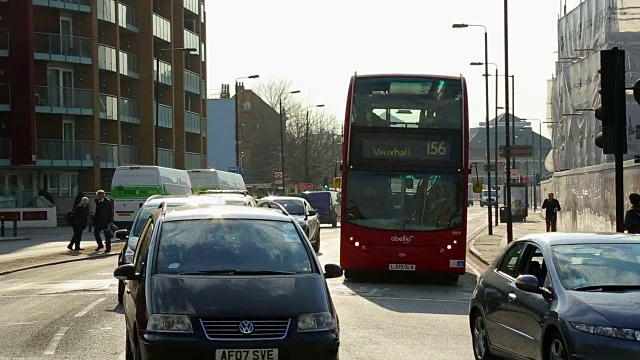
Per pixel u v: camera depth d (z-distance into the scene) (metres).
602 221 32.22
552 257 8.88
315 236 32.97
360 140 20.14
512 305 9.11
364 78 20.27
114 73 57.94
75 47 54.09
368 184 20.16
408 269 19.97
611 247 9.04
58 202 55.16
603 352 7.39
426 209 20.00
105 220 32.38
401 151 20.03
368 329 13.05
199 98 74.12
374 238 20.03
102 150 56.22
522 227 52.66
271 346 7.41
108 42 57.78
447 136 19.98
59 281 21.17
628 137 37.22
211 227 9.05
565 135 49.72
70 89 53.88
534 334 8.48
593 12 43.50
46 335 12.20
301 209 32.59
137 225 17.59
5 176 53.47
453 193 20.00
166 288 7.93
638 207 16.33
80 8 54.25
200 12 75.25
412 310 15.60
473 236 44.22
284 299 7.84
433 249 19.92
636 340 7.32
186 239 8.83
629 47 39.47
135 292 8.43
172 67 66.50
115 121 58.06
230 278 8.15
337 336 7.74
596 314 7.64
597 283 8.41
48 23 53.88
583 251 8.97
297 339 7.50
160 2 66.44
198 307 7.62
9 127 51.44
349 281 21.39
